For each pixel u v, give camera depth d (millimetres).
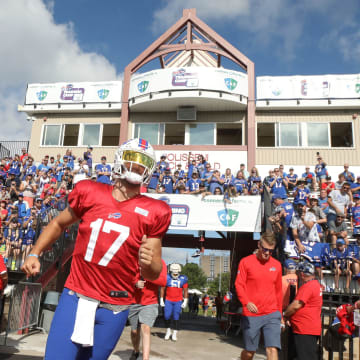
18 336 6445
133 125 18094
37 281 7551
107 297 1892
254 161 16609
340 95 16641
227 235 14484
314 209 9641
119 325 1911
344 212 10984
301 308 4582
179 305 8180
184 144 17531
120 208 1905
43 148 18844
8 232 9125
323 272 8023
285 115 17328
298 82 16938
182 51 19453
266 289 4355
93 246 1877
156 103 17250
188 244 14625
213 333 10500
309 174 13812
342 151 16641
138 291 4785
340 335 5383
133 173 1920
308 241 8164
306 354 4496
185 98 16641
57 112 19062
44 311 7438
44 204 11547
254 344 4305
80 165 14227
